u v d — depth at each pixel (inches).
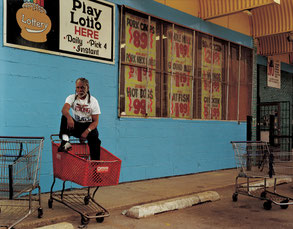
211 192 251.0
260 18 457.4
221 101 417.1
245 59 457.7
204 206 229.5
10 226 154.1
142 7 318.7
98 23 280.8
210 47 401.4
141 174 313.1
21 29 232.5
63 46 256.2
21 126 233.0
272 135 512.1
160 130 332.2
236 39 439.5
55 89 251.6
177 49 357.7
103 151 199.3
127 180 301.0
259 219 199.2
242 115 450.0
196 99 381.1
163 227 177.8
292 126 626.8
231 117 431.2
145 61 323.3
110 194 248.2
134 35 312.7
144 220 189.8
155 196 244.7
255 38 471.8
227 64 426.9
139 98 316.5
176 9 354.9
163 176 334.6
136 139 309.4
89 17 273.9
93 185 171.2
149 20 326.3
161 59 339.9
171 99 349.7
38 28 241.3
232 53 436.1
